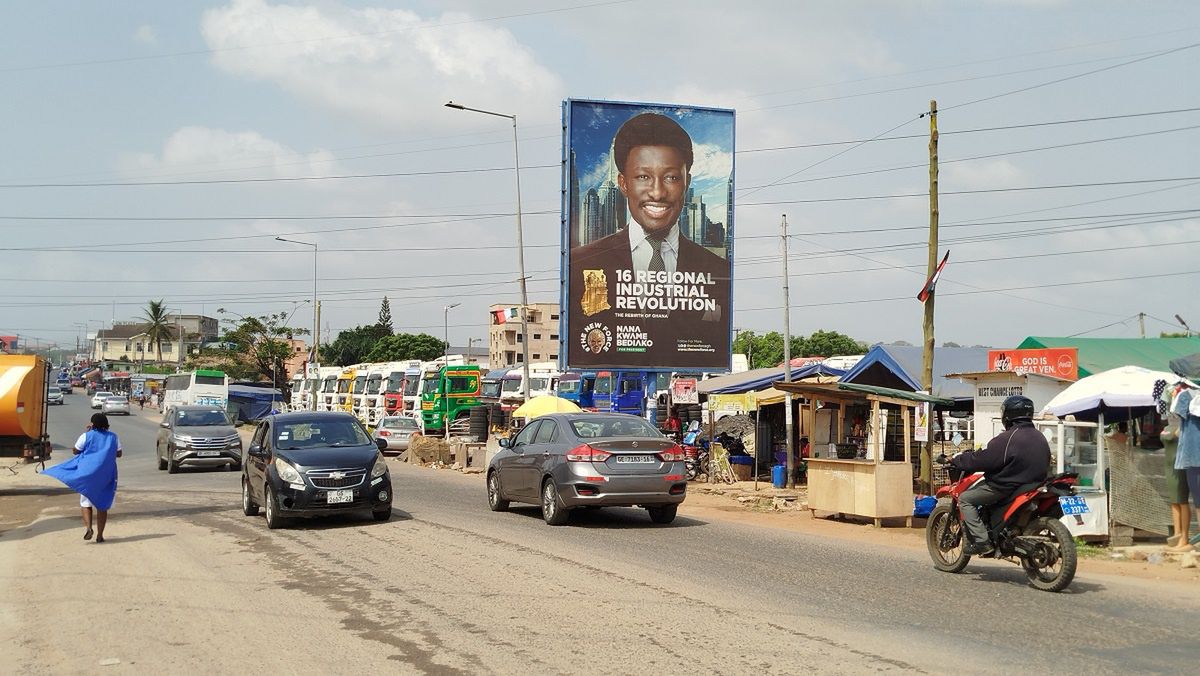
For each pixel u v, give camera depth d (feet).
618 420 52.60
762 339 288.92
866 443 88.84
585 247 98.63
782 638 24.95
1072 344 84.38
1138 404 45.98
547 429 53.26
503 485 55.83
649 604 29.25
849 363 127.65
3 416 70.44
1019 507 32.12
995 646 24.02
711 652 23.61
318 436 52.75
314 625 27.22
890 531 51.19
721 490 79.51
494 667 22.56
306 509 48.14
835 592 31.12
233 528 49.65
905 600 29.81
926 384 67.67
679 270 100.42
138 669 23.16
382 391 161.07
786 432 89.61
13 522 56.49
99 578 35.50
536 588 31.94
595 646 24.32
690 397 90.17
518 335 328.49
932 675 21.48
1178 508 41.37
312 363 221.66
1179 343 85.56
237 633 26.48
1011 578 33.94
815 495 57.47
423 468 109.91
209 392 201.36
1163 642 24.44
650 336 99.60
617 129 99.76
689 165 101.14
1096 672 21.63
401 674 22.17
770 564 36.88
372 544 42.68
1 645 25.86
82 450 45.78
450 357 156.25
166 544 44.16
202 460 97.25
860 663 22.52
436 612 28.48
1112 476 44.73
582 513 56.03
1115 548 43.06
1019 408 32.78
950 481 67.05
